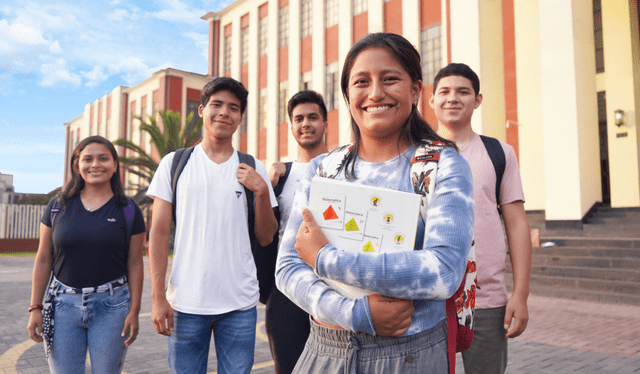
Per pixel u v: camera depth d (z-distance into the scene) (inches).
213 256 86.5
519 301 76.7
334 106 661.3
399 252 40.6
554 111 413.7
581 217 394.6
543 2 421.7
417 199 42.1
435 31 534.3
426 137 49.3
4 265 604.1
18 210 970.1
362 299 41.5
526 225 81.7
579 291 292.4
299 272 46.6
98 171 91.7
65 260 89.2
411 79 47.3
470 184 44.9
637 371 157.8
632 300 269.4
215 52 906.1
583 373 155.9
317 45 693.3
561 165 408.2
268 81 781.3
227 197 89.4
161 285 83.5
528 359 171.3
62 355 87.3
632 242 317.1
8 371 159.6
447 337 44.9
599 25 448.1
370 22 609.3
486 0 487.2
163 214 87.0
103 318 89.3
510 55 476.7
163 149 746.2
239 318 87.9
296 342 96.6
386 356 42.9
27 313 262.5
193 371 85.1
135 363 169.8
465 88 87.2
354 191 43.8
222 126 91.6
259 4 810.2
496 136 481.7
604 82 441.7
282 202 111.4
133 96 1192.2
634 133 419.5
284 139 746.2
